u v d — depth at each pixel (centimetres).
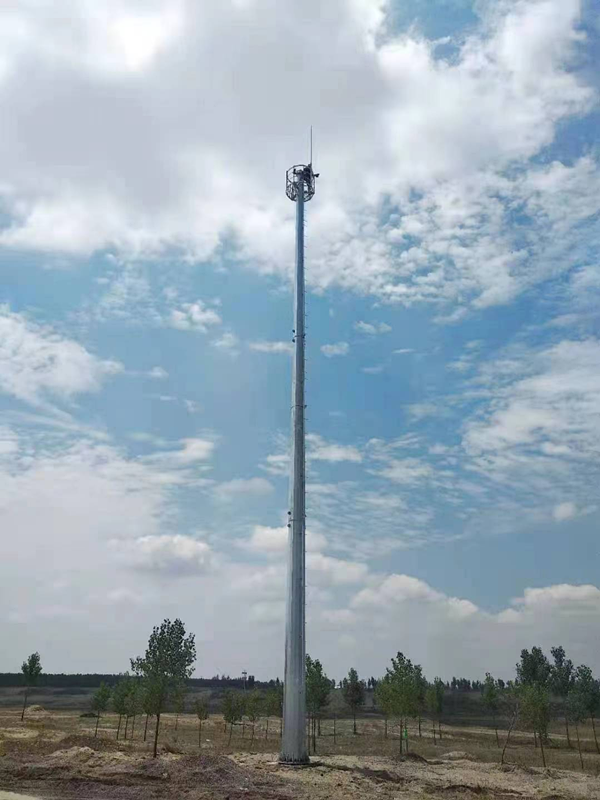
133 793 2644
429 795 2919
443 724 11012
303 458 4038
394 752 5188
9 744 3909
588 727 11050
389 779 3334
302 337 4331
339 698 12481
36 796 2530
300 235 4625
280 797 2628
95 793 2642
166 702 4538
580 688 7156
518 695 6475
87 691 17100
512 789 3209
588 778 3809
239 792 2683
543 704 5484
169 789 2719
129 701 6050
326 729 9400
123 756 3456
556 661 8862
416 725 10419
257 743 5994
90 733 6588
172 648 4444
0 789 2647
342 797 2691
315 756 4206
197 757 3244
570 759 5462
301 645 3694
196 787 2756
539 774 3894
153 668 4347
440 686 8238
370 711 12406
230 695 6819
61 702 14775
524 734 9306
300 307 4409
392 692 5534
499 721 11719
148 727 8300
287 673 3662
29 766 3062
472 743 7169
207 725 9350
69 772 2992
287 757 3541
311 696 5838
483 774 3784
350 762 3891
